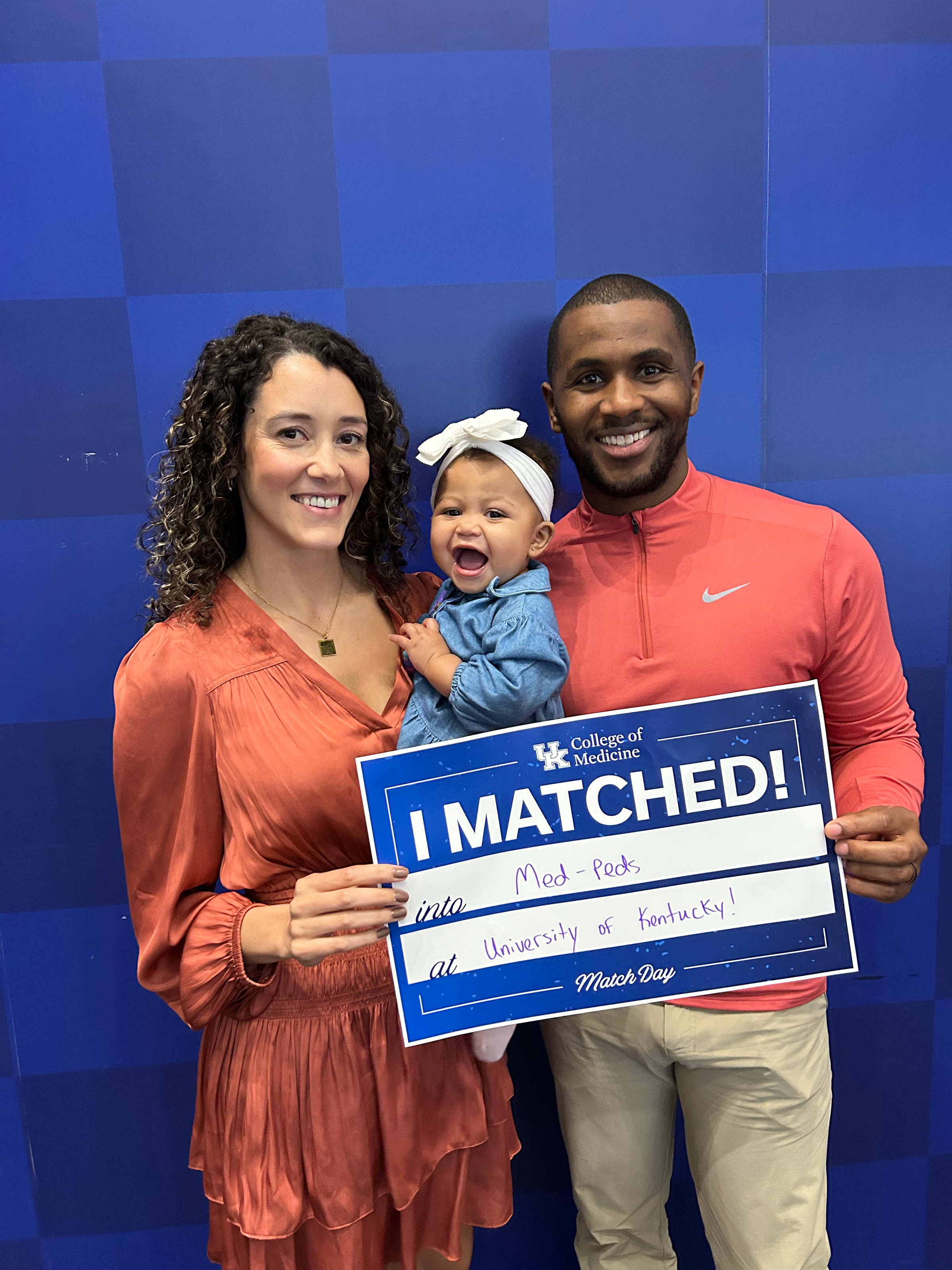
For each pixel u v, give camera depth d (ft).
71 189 4.58
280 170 4.62
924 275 4.98
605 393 3.79
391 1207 4.03
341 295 4.76
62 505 4.84
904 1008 5.66
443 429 4.93
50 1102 5.36
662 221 4.80
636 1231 4.69
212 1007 3.68
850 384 5.04
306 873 3.83
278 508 3.57
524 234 4.76
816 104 4.76
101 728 5.04
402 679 3.86
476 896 3.56
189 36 4.47
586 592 4.18
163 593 3.86
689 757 3.59
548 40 4.58
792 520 4.08
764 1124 4.13
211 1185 3.94
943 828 5.52
